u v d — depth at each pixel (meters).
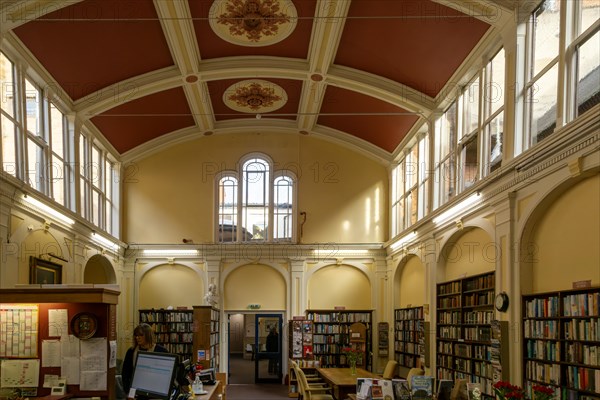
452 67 10.95
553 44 7.85
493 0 8.53
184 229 16.30
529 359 7.85
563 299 7.05
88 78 11.61
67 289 5.95
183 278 16.33
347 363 15.73
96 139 14.11
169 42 11.12
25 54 9.78
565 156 6.88
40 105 10.83
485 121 9.98
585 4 6.94
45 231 10.48
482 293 10.01
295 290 16.25
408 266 14.95
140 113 14.21
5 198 8.63
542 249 7.90
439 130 12.59
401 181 15.77
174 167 16.53
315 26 10.82
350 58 12.01
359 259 16.58
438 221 11.90
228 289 16.36
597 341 6.21
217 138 16.67
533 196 7.85
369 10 9.97
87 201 13.52
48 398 5.74
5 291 5.96
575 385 6.70
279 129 16.44
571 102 7.07
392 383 6.64
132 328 15.94
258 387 15.38
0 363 6.05
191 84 12.95
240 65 12.48
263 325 16.39
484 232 9.95
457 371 10.88
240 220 16.50
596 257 6.58
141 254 16.28
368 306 16.50
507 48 8.87
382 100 13.28
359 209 16.59
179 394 5.55
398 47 11.06
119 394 6.71
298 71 12.57
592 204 6.68
